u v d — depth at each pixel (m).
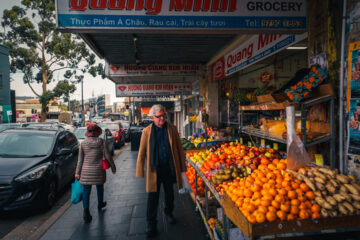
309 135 2.72
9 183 4.20
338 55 2.74
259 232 1.94
